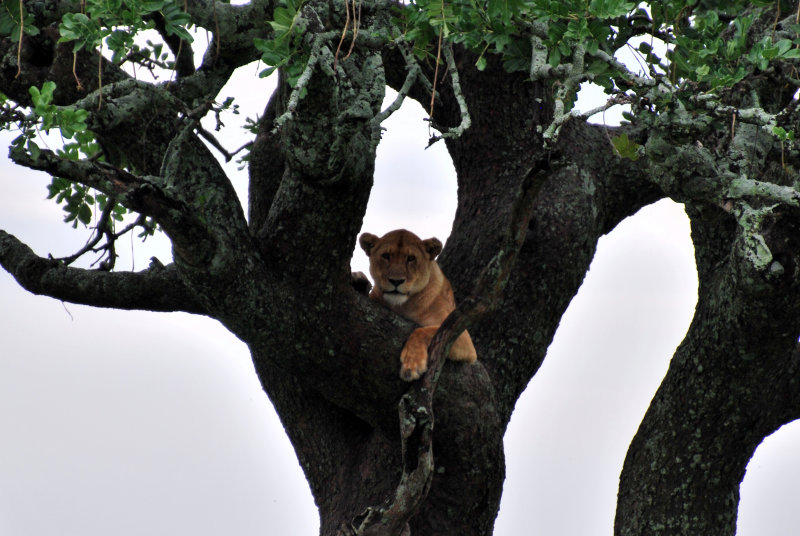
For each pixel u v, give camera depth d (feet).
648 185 47.16
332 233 34.45
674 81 29.89
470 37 30.32
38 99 28.25
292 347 35.94
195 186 34.81
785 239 35.58
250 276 34.37
